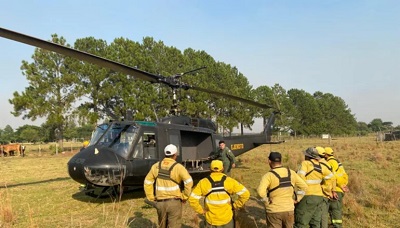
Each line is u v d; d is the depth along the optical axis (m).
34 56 30.84
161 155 8.66
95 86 31.58
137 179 8.14
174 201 4.85
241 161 18.09
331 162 5.97
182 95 33.59
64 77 30.12
